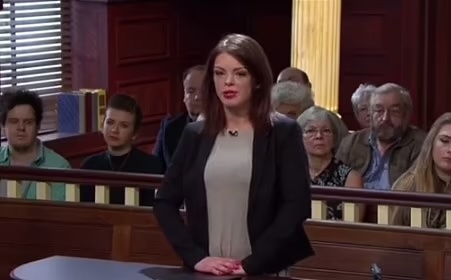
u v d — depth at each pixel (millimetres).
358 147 12688
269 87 7973
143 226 11164
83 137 18609
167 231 8062
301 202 7891
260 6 23031
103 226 11312
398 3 21859
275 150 7965
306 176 7980
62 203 11430
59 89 20234
